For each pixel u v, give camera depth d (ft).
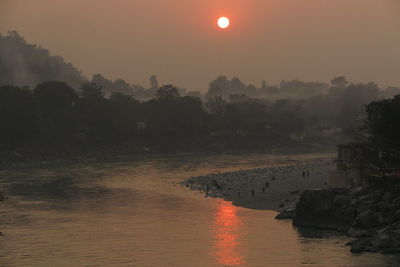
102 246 302.25
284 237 313.12
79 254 285.84
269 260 268.21
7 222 373.40
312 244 293.64
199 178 631.15
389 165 373.20
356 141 445.37
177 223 362.94
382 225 304.30
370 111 393.09
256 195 476.95
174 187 560.61
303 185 508.12
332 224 328.70
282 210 402.72
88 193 519.19
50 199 481.46
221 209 416.87
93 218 385.50
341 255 269.64
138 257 279.08
